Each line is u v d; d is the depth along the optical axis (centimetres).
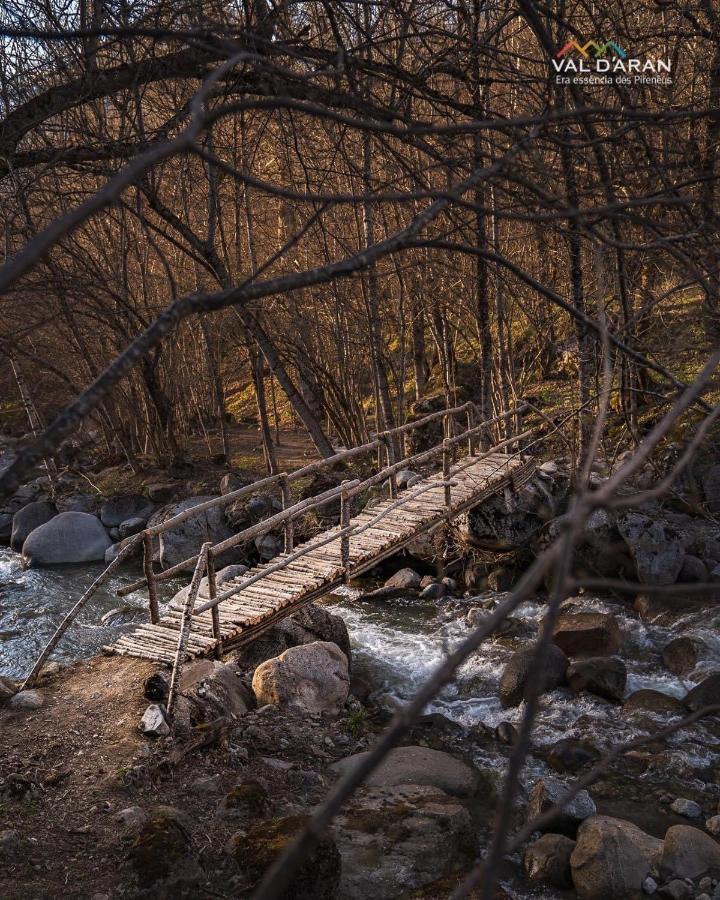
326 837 547
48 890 497
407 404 2045
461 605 1212
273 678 805
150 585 821
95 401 108
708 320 443
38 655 1111
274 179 1251
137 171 89
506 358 1595
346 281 1334
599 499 80
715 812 696
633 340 402
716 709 123
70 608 1296
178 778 639
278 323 1504
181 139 93
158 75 443
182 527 1534
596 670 906
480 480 1266
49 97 482
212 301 124
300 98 324
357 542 1020
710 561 1195
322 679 830
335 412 1859
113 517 1695
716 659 965
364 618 1189
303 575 919
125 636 812
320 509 1527
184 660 752
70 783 614
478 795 720
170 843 530
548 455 1458
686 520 1236
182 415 2264
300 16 487
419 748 759
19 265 79
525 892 602
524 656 934
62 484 1912
